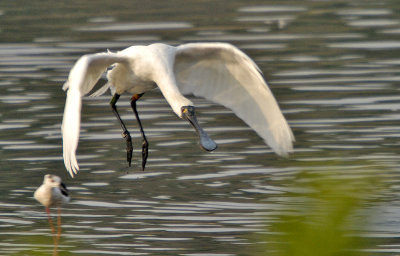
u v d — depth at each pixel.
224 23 27.12
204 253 9.92
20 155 15.02
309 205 4.39
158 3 31.09
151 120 17.64
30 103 18.66
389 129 16.22
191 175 13.80
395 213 11.15
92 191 12.96
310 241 4.11
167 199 12.44
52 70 21.77
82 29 26.59
